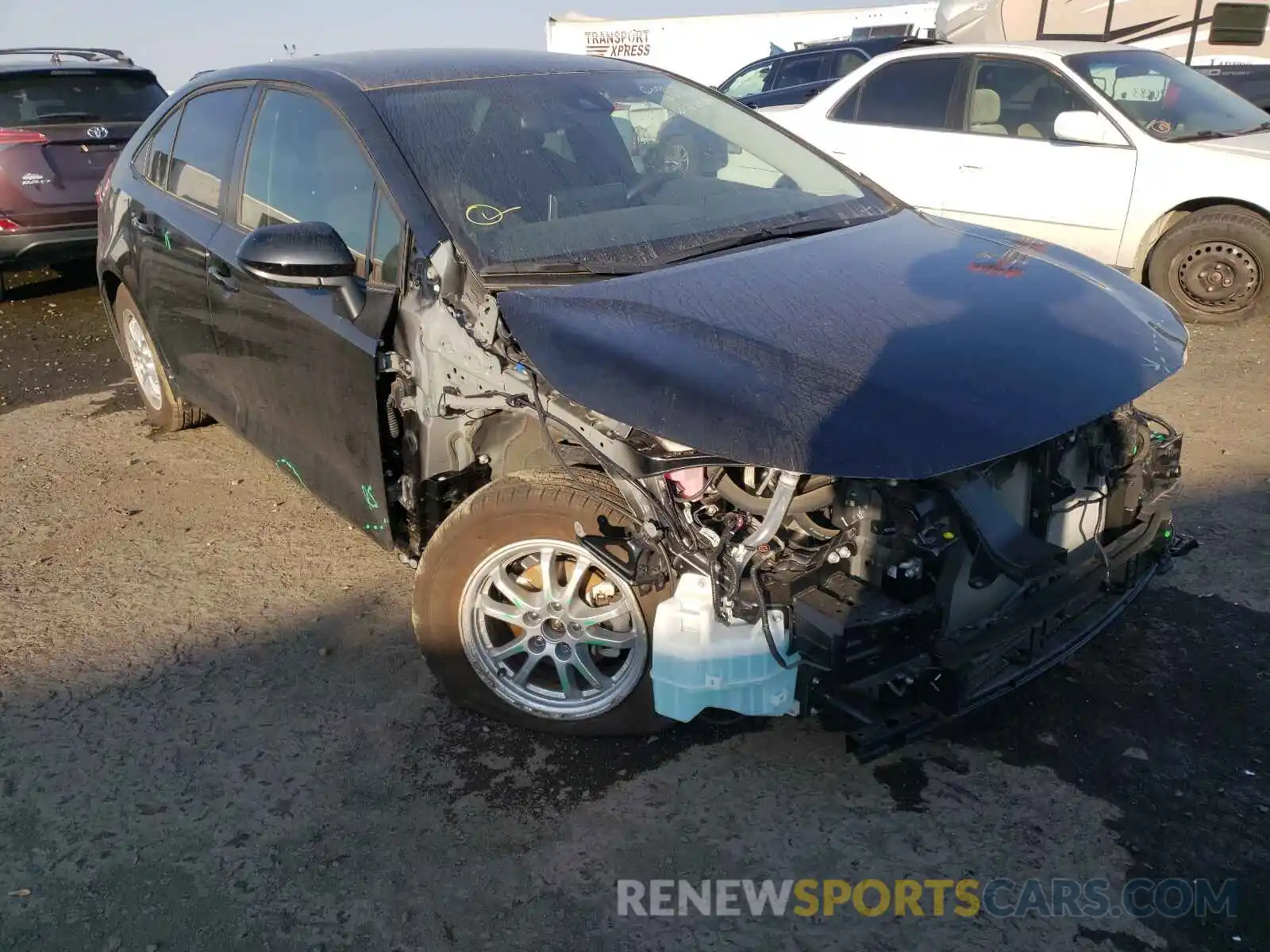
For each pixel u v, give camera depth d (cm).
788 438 223
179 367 463
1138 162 662
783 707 247
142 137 493
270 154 372
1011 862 250
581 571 279
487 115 343
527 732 302
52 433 557
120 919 244
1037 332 265
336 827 269
